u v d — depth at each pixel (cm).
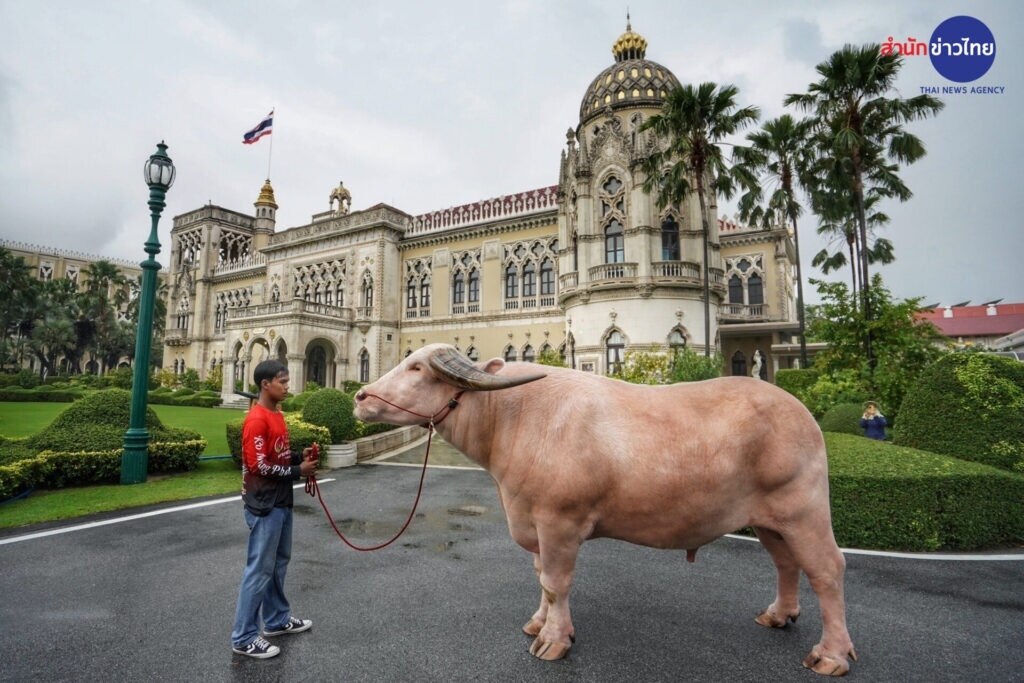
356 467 1300
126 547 632
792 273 3891
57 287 6344
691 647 388
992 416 794
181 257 5925
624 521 363
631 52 3162
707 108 2056
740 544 666
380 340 3850
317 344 4078
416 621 433
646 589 508
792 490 348
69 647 387
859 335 1529
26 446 937
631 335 2570
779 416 355
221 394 4109
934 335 1511
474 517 799
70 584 514
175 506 842
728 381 384
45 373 6944
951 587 515
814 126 2166
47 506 814
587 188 2772
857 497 666
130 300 7719
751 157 2078
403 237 4047
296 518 793
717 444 348
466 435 396
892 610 459
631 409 373
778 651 382
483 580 529
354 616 443
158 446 1062
